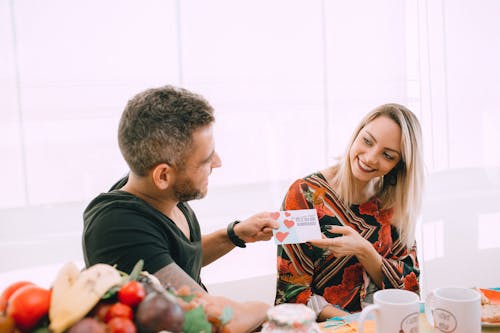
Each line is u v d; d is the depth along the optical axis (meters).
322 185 1.70
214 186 2.48
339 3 2.56
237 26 2.41
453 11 2.74
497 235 3.00
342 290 1.62
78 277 0.73
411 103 2.75
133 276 0.76
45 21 2.16
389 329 0.85
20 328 0.68
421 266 2.80
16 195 2.21
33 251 2.25
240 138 2.49
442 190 2.86
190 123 1.04
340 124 2.65
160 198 1.15
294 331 0.75
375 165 1.58
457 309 0.86
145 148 1.05
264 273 2.56
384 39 2.66
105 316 0.68
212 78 2.41
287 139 2.56
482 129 2.89
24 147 2.20
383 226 1.68
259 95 2.49
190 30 2.34
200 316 0.74
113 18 2.23
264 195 2.57
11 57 2.14
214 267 2.50
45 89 2.20
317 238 1.47
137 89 2.30
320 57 2.56
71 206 2.29
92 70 2.24
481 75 2.84
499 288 1.23
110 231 1.05
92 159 2.29
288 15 2.48
